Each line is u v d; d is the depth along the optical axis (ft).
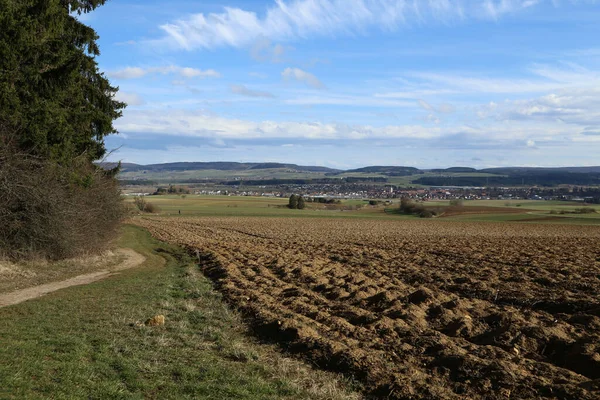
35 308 42.57
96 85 81.05
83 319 38.11
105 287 56.70
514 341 30.68
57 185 66.69
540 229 191.52
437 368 26.63
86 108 74.79
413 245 106.01
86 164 76.28
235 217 273.33
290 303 45.57
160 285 58.85
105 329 34.53
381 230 178.29
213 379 24.95
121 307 43.52
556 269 58.39
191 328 37.32
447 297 45.27
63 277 65.21
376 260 78.13
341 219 270.05
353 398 23.68
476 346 29.84
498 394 22.76
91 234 82.79
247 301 47.24
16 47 54.60
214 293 53.47
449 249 92.99
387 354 29.35
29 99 57.77
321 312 40.52
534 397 22.17
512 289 47.34
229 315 42.11
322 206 406.82
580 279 50.67
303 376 26.71
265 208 369.91
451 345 29.58
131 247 116.16
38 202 64.18
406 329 34.06
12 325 34.91
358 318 38.75
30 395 20.06
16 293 51.88
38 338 31.01
